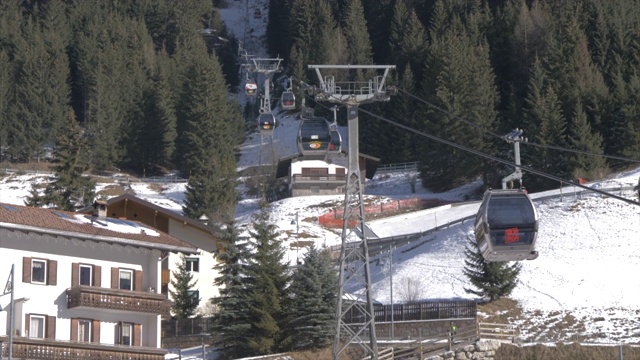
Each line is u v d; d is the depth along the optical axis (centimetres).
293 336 14250
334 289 14550
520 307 16962
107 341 13362
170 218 17625
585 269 18600
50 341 12550
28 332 12681
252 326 14325
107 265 13600
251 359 13600
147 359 13400
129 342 13575
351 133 10431
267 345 14150
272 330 14212
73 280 13212
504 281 17225
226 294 15038
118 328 13512
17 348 12244
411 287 18125
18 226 12581
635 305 17062
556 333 15862
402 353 13838
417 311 15750
